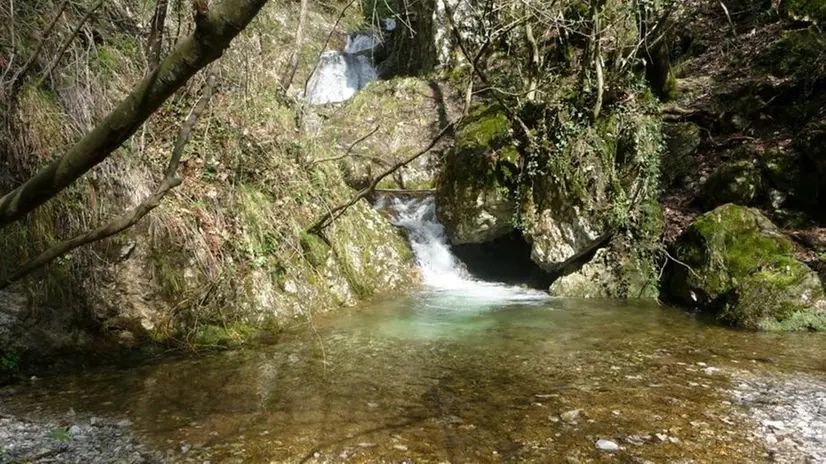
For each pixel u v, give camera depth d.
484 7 10.41
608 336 6.84
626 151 8.96
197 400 4.81
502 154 9.52
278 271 7.34
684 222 9.16
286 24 16.52
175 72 1.39
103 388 5.04
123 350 5.75
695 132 9.99
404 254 10.06
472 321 7.55
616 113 9.10
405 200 11.78
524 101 9.63
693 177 9.84
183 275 6.27
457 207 10.05
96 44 6.54
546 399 4.89
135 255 5.97
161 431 4.20
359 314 7.81
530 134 9.27
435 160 12.68
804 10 11.02
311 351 6.21
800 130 9.13
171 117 7.05
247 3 1.27
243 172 7.53
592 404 4.78
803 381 5.31
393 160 12.65
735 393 5.02
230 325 6.52
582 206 8.82
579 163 8.84
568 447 4.02
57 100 5.76
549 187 9.14
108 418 4.40
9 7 5.49
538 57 10.09
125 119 1.49
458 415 4.56
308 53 17.08
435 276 10.34
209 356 5.99
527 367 5.74
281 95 9.18
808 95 9.58
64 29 5.92
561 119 9.10
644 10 9.46
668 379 5.37
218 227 6.79
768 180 8.91
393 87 14.72
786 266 7.46
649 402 4.82
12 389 4.93
